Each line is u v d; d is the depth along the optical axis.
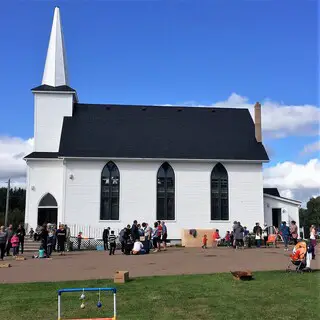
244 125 44.06
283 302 12.40
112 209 38.03
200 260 22.53
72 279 16.81
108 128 41.59
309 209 92.50
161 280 15.94
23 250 31.33
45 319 11.18
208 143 41.19
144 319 11.01
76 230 37.25
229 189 39.44
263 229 36.50
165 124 43.03
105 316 11.34
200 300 12.71
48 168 39.69
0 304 12.70
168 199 38.75
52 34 44.91
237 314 11.30
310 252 17.70
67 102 42.53
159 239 29.44
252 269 18.72
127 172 38.56
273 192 47.41
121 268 19.83
